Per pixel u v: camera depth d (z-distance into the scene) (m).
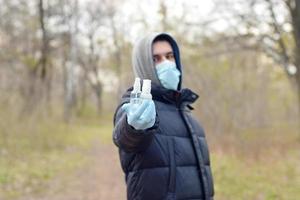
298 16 17.75
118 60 46.69
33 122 16.34
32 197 8.98
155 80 2.90
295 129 20.28
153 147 2.64
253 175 10.11
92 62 46.78
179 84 3.06
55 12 27.84
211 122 14.95
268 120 19.70
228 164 11.04
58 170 12.09
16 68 23.06
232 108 15.46
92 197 9.34
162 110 2.83
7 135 15.03
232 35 17.98
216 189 8.99
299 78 18.36
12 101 16.33
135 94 2.44
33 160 12.95
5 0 24.05
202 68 16.73
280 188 8.93
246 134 14.67
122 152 2.72
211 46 18.09
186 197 2.71
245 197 8.45
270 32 17.88
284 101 27.75
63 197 9.20
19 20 25.33
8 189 9.30
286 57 18.34
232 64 17.86
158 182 2.62
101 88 47.38
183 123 2.87
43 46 25.55
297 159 12.27
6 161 12.08
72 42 30.55
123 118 2.47
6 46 23.75
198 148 2.84
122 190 10.05
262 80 18.77
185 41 18.38
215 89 15.84
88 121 37.78
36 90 18.78
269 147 14.01
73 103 39.47
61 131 19.77
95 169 12.88
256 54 19.12
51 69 31.95
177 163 2.70
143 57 2.92
